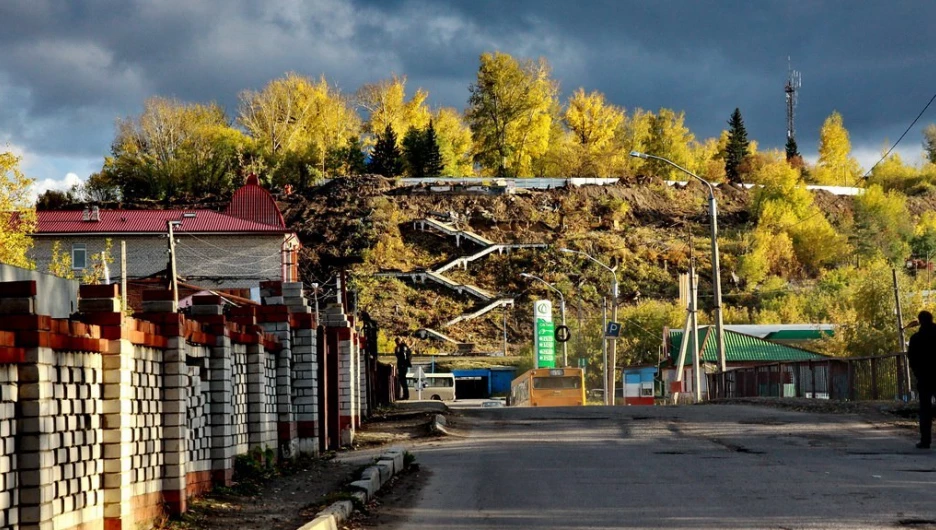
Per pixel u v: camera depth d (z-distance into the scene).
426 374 97.94
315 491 16.31
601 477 17.94
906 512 13.59
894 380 32.31
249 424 18.56
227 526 13.13
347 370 26.62
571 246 160.88
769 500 14.86
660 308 111.38
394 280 147.75
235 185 174.62
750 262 154.38
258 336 18.64
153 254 80.94
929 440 21.05
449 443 25.39
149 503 13.05
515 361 122.00
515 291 150.25
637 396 96.19
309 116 193.12
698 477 17.59
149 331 13.02
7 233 43.88
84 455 11.06
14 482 9.66
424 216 166.50
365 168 190.88
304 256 152.75
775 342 87.38
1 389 9.43
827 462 19.22
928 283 104.38
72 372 10.79
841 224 180.50
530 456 21.66
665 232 173.38
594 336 106.75
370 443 26.38
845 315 92.31
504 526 13.50
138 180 174.75
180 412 13.73
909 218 186.12
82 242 80.19
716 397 56.94
